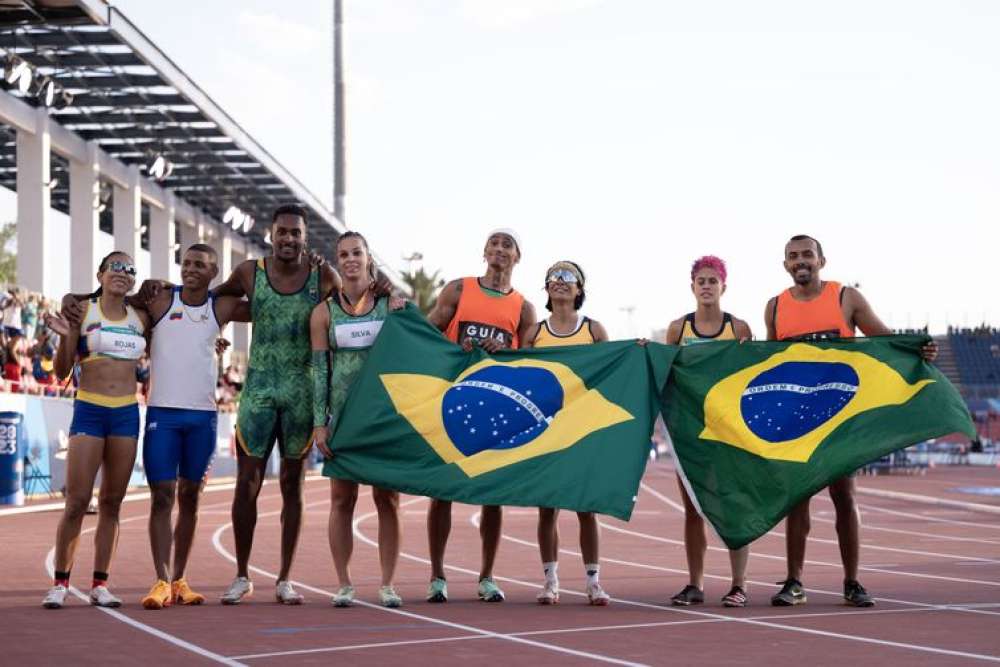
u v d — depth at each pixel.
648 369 9.38
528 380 9.31
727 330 9.59
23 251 29.41
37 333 26.89
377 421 9.02
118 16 25.72
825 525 19.81
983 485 35.78
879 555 13.86
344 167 67.12
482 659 6.45
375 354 9.18
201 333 8.99
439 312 9.78
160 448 8.80
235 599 8.92
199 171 37.09
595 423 9.14
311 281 9.18
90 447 8.66
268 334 9.11
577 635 7.35
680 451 9.22
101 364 8.73
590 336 9.67
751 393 9.27
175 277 41.03
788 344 9.41
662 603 9.19
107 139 33.47
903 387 9.18
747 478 9.00
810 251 9.35
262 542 15.34
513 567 12.41
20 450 23.11
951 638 7.21
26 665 6.16
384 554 8.98
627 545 15.66
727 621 8.01
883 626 7.75
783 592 8.96
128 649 6.69
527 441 9.10
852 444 8.91
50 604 8.48
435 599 9.25
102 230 41.88
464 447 9.05
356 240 9.16
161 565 8.72
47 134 29.86
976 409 60.94
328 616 8.22
